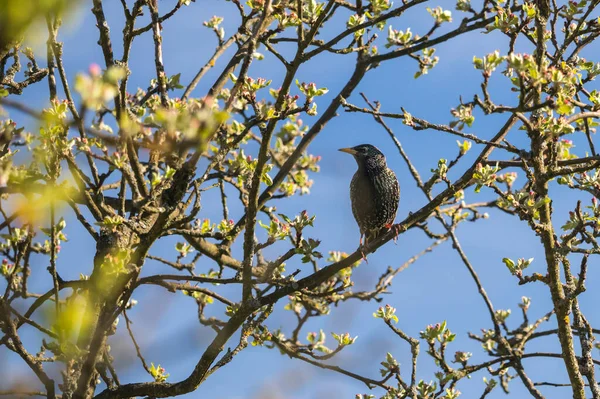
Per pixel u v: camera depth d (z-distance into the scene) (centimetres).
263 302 1076
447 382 1173
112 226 973
